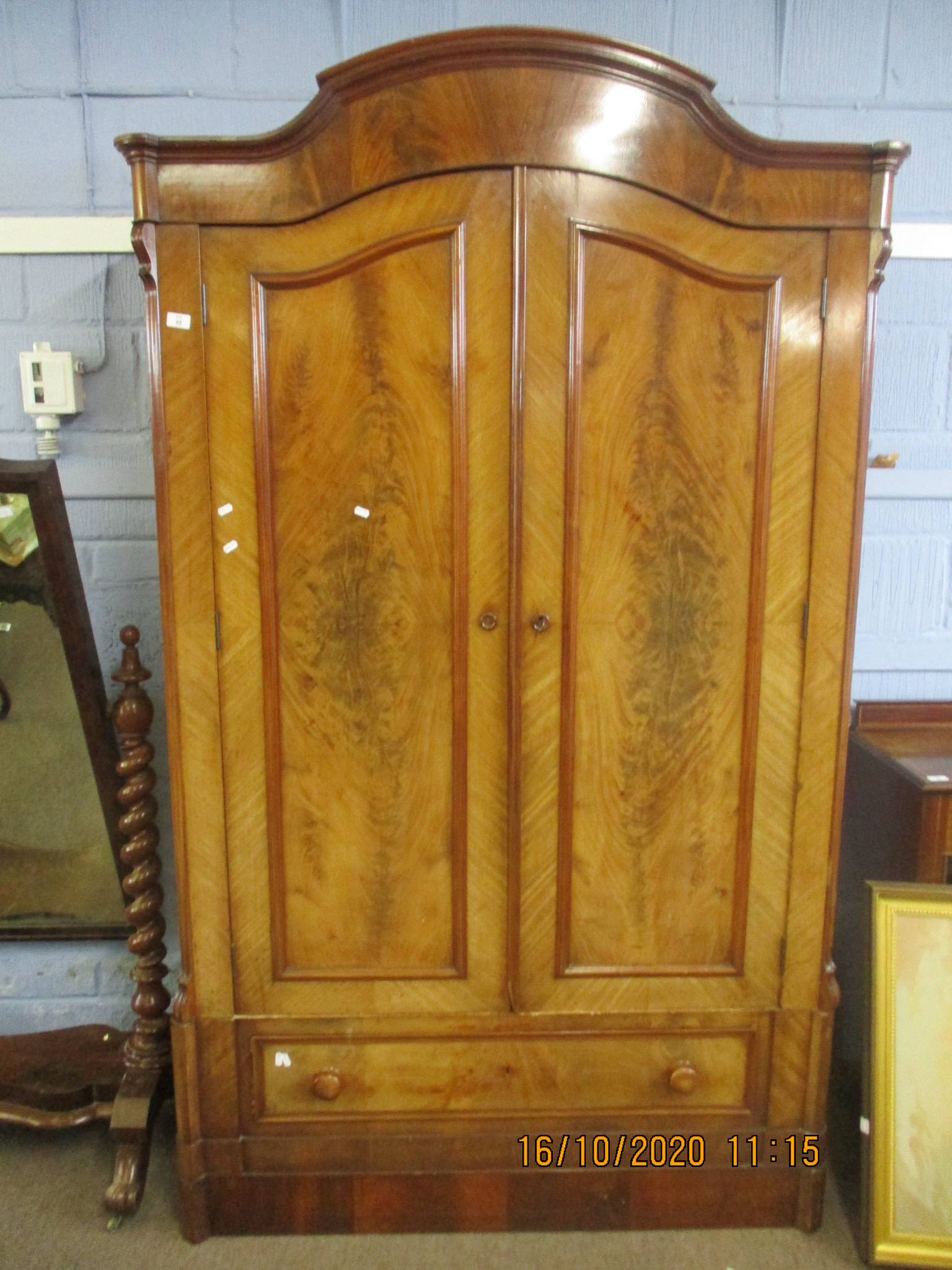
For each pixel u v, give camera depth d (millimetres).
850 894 1784
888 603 1856
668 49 1694
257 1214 1495
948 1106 1451
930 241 1739
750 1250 1479
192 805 1383
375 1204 1496
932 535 1835
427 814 1397
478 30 1174
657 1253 1471
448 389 1290
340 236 1258
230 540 1324
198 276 1260
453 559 1325
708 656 1367
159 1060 1667
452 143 1229
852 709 1846
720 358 1299
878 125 1730
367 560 1333
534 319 1268
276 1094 1463
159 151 1229
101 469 1765
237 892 1407
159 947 1677
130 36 1670
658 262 1272
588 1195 1502
